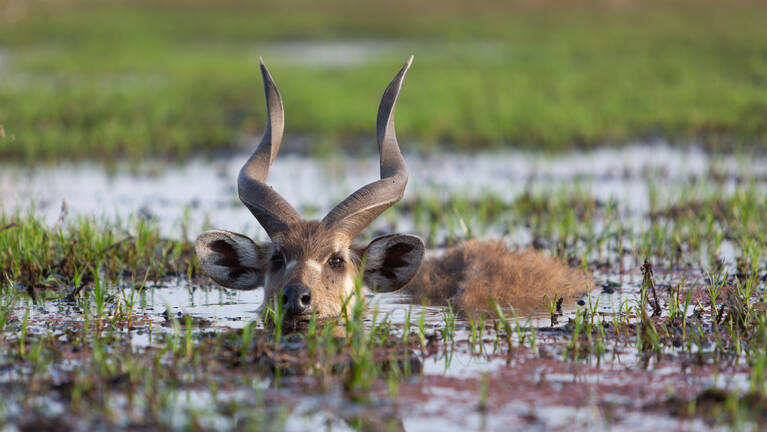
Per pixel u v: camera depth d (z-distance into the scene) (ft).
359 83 195.21
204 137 135.74
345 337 47.85
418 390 39.75
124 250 68.03
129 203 90.79
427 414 36.91
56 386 39.93
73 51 268.82
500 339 48.19
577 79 196.13
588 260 70.74
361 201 54.34
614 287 61.82
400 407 37.70
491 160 121.29
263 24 374.22
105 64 234.79
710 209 84.79
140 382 40.42
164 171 112.27
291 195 96.58
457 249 63.87
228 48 296.71
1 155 119.85
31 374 41.75
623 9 407.64
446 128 144.46
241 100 174.70
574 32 326.24
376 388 40.11
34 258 63.31
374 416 36.76
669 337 48.06
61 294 58.29
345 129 147.74
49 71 220.23
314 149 131.75
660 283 62.49
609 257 71.10
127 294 59.06
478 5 442.50
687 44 270.26
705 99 162.71
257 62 242.99
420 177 108.58
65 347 46.03
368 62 240.53
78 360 43.78
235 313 53.98
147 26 356.59
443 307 56.13
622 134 138.62
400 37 337.31
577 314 48.57
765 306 52.49
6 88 167.53
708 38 284.00
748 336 47.85
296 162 121.08
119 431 35.12
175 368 42.65
